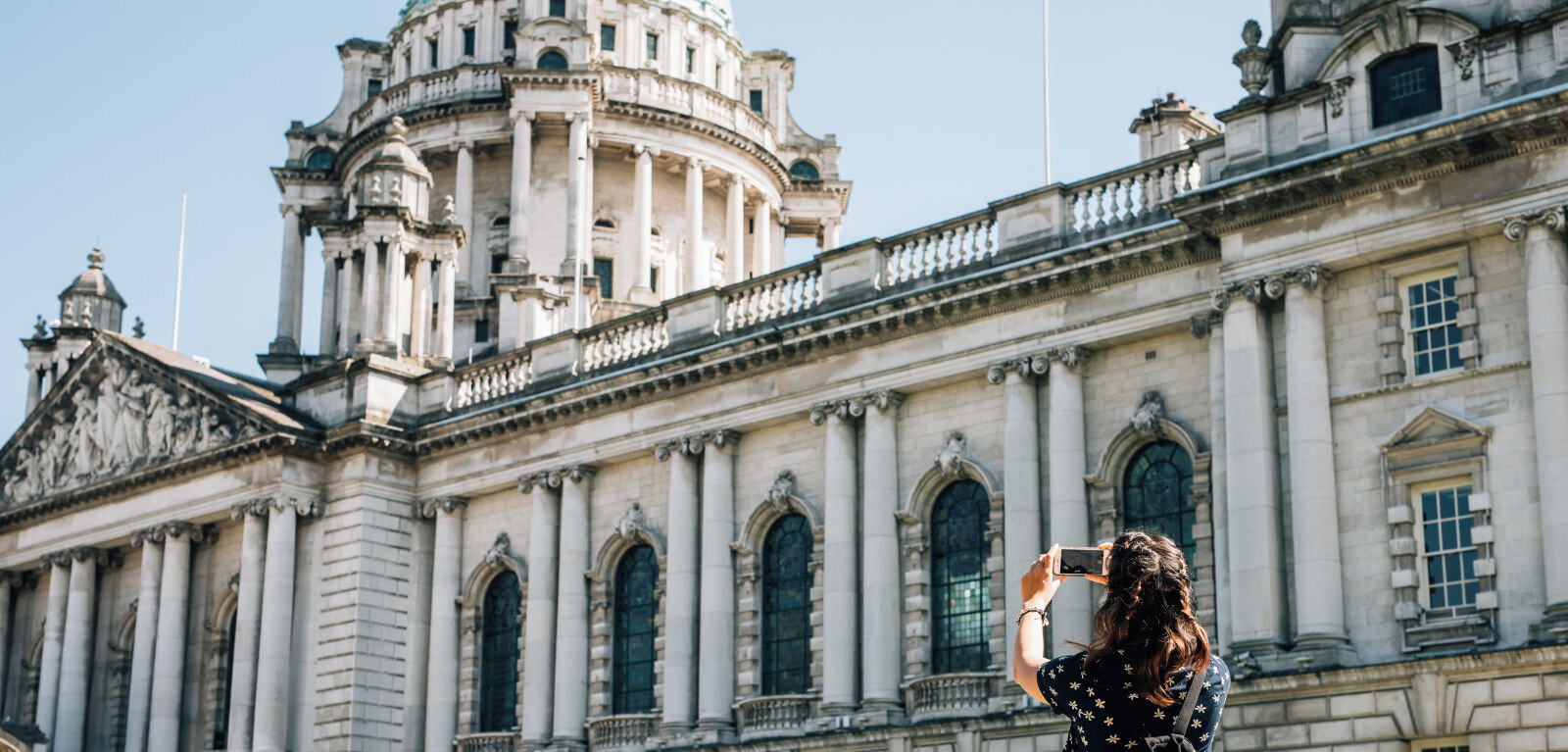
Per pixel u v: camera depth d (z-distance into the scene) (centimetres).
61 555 6506
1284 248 3891
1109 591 818
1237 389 3897
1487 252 3675
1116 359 4350
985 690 4372
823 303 4897
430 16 9088
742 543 5000
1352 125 3856
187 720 6056
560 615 5362
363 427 5662
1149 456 4297
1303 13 4066
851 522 4722
